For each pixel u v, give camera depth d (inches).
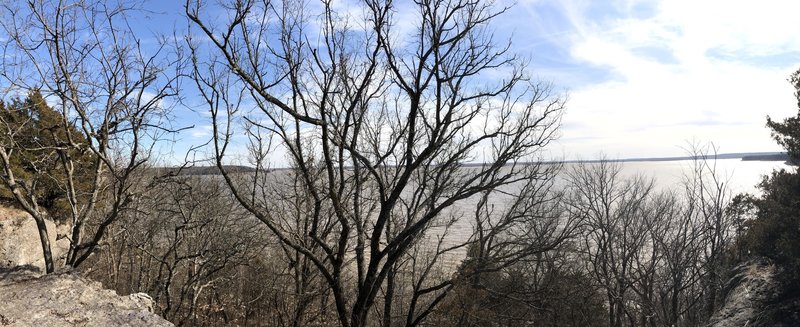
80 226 309.3
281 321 608.1
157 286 521.3
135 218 483.5
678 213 1005.2
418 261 805.9
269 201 529.3
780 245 616.7
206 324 625.6
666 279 892.6
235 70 319.6
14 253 432.8
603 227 901.2
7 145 285.6
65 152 321.7
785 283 610.2
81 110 281.9
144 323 207.3
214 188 531.8
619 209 989.8
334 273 426.3
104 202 446.9
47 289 219.9
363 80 399.9
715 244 885.2
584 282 854.5
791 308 571.5
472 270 517.3
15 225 442.6
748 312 624.7
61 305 209.2
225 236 572.7
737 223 864.3
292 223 600.7
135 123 302.5
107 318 206.8
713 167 906.7
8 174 284.2
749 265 748.0
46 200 510.6
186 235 506.9
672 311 877.8
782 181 686.5
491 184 432.8
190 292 580.1
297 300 579.5
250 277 664.4
